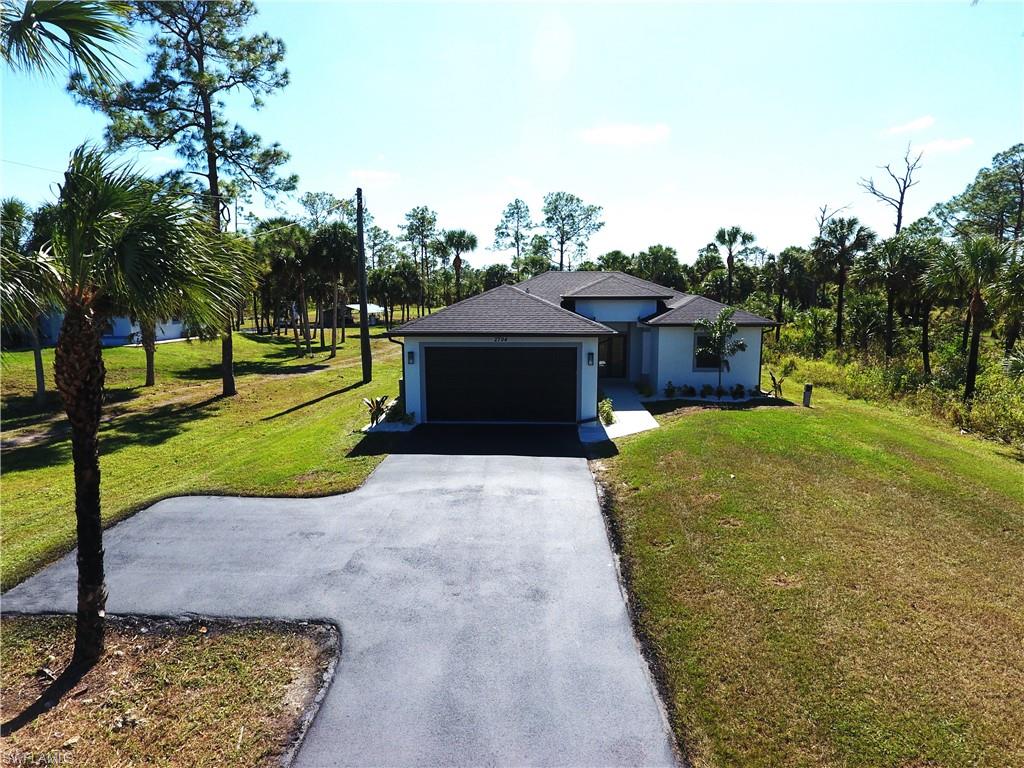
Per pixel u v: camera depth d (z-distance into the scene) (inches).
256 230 1056.8
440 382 623.8
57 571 305.0
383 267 2647.6
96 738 193.2
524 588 279.1
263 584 286.2
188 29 884.6
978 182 1828.2
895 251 1074.7
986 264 716.7
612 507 377.1
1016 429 574.9
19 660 235.1
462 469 460.8
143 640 244.4
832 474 408.2
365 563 306.7
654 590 268.5
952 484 391.9
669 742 185.0
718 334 730.2
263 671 224.4
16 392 963.3
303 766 179.2
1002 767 166.6
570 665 222.5
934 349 1138.0
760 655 218.5
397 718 197.6
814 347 1240.8
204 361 1397.6
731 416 597.3
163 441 673.6
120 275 200.4
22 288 199.9
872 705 191.3
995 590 261.4
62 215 205.5
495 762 178.4
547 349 612.4
